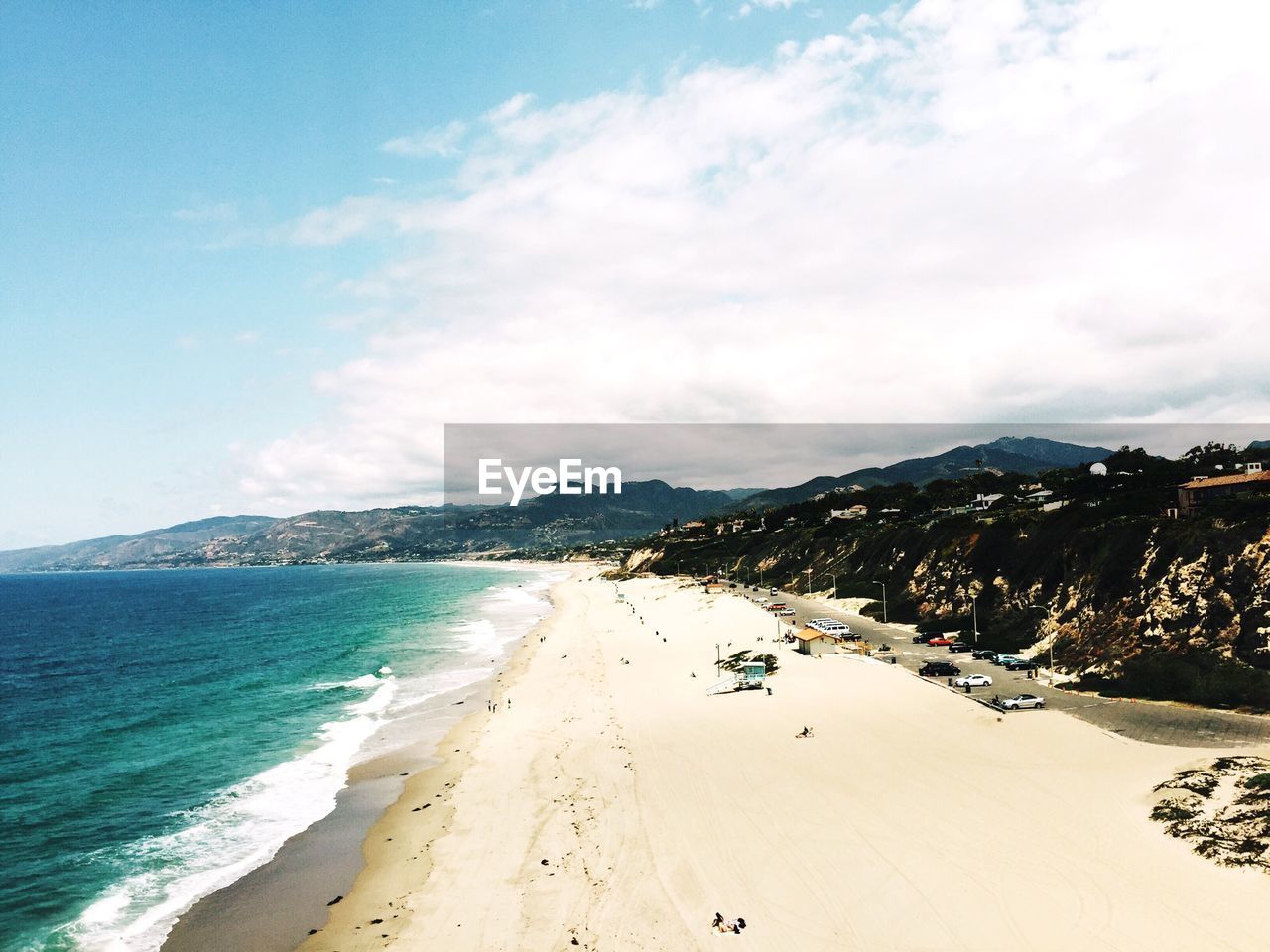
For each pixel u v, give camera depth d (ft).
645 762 129.29
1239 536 155.12
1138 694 144.56
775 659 205.77
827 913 75.82
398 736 164.96
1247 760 100.89
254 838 111.24
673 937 74.02
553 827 105.29
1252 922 68.13
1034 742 121.08
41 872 100.94
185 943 81.87
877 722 139.23
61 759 161.17
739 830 97.55
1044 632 190.39
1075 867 80.74
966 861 83.82
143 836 113.19
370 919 84.48
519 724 165.58
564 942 75.00
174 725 188.34
